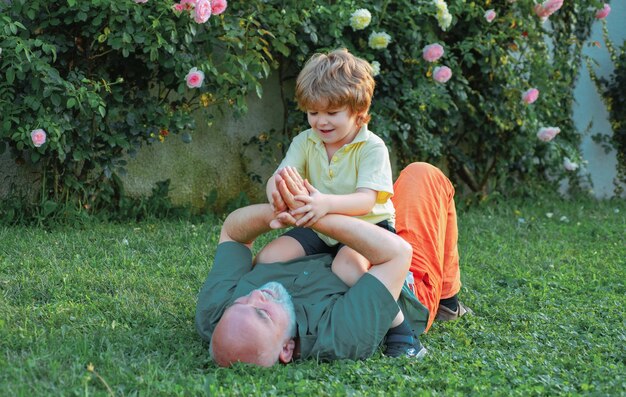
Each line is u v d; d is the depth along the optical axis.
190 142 6.22
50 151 5.38
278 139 6.60
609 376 3.14
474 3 6.82
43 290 4.06
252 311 2.96
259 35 5.99
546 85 7.53
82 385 2.69
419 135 6.73
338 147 3.33
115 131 5.64
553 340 3.75
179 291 4.27
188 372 2.95
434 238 3.65
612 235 6.45
